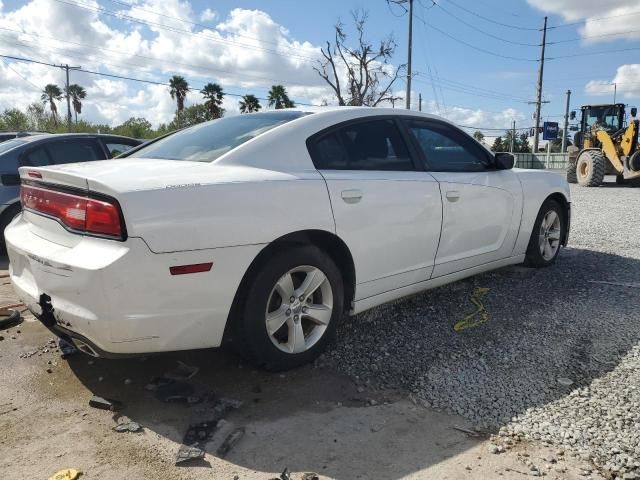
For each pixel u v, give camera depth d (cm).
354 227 334
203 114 4553
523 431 258
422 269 390
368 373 321
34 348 360
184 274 266
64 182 280
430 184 387
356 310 352
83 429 264
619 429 256
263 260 299
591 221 862
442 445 249
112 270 250
